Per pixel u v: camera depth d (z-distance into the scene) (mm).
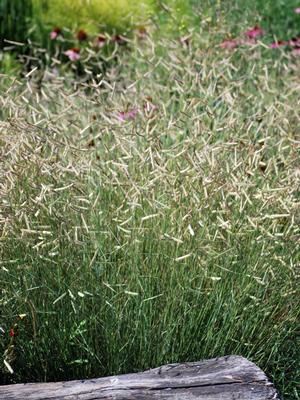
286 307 4004
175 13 7082
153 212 3898
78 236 3824
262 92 5602
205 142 4020
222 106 5152
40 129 3957
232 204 4055
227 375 3367
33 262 3770
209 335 3799
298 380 4125
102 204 4000
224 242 3920
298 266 3949
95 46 7383
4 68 7086
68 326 3822
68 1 7906
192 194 3902
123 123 4605
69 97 4699
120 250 3879
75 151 4047
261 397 3295
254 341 3990
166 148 4480
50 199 3859
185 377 3375
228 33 6223
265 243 3951
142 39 6984
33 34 7652
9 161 3889
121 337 3834
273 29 7465
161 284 3848
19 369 3908
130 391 3320
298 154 4391
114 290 3676
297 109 4961
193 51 6117
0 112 4926
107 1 7910
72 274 3797
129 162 4199
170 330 3791
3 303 3711
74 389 3361
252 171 3984
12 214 3732
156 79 6043
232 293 3797
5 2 7652
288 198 3908
